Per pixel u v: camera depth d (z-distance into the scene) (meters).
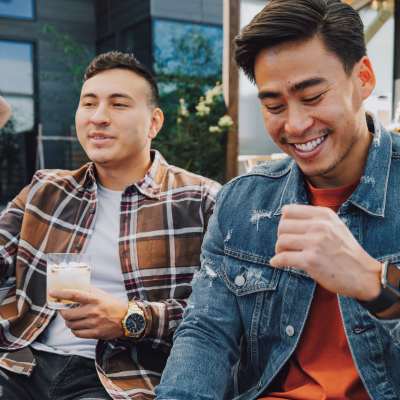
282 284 1.19
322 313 1.14
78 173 1.79
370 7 4.30
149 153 1.84
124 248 1.66
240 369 1.28
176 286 1.64
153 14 5.71
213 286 1.28
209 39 5.87
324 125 1.02
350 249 0.89
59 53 6.08
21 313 1.67
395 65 4.48
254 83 1.10
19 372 1.56
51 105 6.06
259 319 1.22
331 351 1.13
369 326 1.08
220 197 1.34
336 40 0.99
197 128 5.54
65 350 1.59
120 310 1.48
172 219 1.69
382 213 1.09
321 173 1.07
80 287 1.44
